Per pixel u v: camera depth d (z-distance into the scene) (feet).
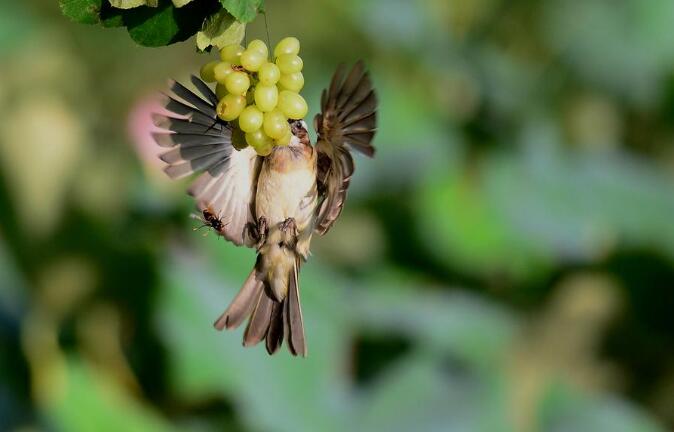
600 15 46.78
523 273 39.91
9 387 31.12
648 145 45.93
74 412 31.42
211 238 34.94
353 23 47.14
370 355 35.94
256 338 18.03
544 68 46.68
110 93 45.42
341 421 33.63
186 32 15.66
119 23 15.58
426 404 34.24
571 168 41.32
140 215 36.11
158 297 33.68
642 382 39.78
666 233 39.37
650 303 39.45
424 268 40.32
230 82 15.55
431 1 47.11
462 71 43.88
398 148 40.75
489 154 41.81
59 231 35.06
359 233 40.88
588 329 39.40
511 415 34.45
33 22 45.11
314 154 17.83
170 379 33.35
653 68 45.83
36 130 38.11
